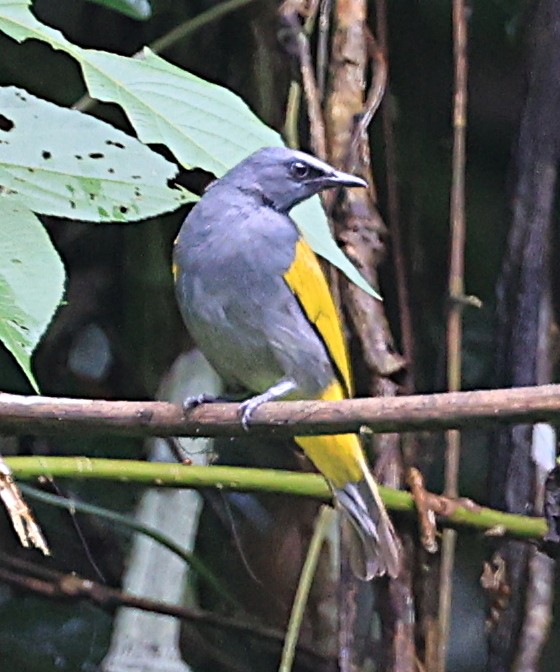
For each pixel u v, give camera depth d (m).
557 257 9.45
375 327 8.66
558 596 10.48
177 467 7.50
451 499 8.00
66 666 10.21
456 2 9.38
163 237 10.41
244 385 8.15
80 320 10.54
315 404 5.28
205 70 10.02
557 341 9.17
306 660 9.55
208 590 10.25
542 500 8.60
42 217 10.46
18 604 10.34
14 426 5.50
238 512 10.27
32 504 10.32
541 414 4.88
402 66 10.74
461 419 5.00
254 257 7.48
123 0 6.75
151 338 10.26
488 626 8.60
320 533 8.36
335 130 8.89
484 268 10.91
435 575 8.41
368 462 9.00
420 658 8.31
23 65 10.40
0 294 3.95
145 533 8.98
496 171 10.83
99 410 5.50
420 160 10.72
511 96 10.69
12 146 4.51
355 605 8.30
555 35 9.40
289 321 7.58
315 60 9.36
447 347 9.05
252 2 9.68
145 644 8.98
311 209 5.53
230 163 5.11
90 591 9.24
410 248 10.37
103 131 4.59
